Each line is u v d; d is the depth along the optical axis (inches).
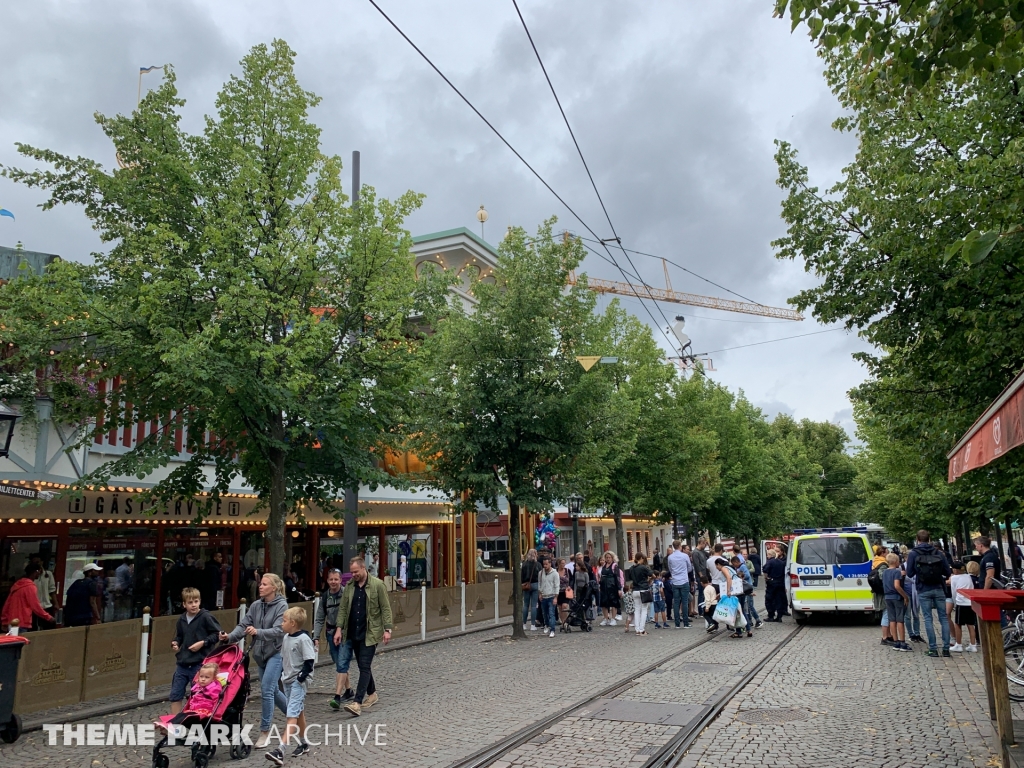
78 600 510.3
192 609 339.9
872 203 440.5
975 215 378.9
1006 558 1425.9
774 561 786.8
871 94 331.0
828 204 484.7
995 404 201.5
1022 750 233.8
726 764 260.8
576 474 693.9
